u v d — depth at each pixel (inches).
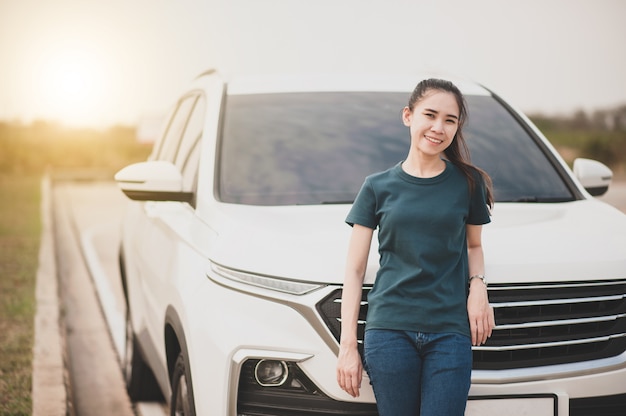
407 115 114.8
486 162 170.1
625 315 126.1
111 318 327.6
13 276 392.8
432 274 109.8
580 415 124.2
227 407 124.1
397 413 111.0
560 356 123.8
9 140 1732.3
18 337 272.4
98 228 639.1
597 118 1646.2
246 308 125.1
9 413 196.4
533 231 135.3
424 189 110.7
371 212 113.0
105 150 1750.7
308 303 121.0
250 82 187.9
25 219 682.2
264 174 160.2
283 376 122.2
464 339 110.3
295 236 131.4
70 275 429.7
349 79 192.4
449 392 108.2
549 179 169.2
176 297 143.9
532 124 185.9
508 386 120.6
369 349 111.2
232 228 138.6
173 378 151.5
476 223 114.6
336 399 119.1
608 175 180.9
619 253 128.0
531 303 121.9
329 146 167.2
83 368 264.1
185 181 173.5
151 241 183.6
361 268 114.1
